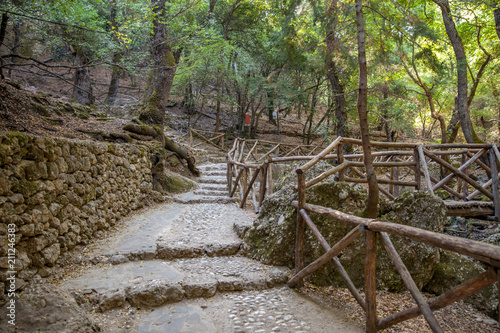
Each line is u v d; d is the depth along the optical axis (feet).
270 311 8.56
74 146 11.43
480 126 44.47
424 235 5.69
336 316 8.41
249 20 44.45
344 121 32.63
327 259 8.52
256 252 11.77
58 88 39.99
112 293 8.45
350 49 13.03
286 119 63.16
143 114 24.57
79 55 28.48
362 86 9.15
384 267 10.21
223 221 16.19
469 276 10.55
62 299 7.54
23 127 14.79
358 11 9.31
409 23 12.17
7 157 8.04
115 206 14.75
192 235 13.62
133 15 23.02
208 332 7.48
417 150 13.56
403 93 33.22
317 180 10.64
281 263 11.03
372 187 9.51
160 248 11.69
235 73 41.70
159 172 21.29
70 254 10.51
